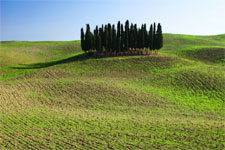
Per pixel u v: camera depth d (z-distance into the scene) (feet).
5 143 69.05
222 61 239.50
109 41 251.60
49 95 132.77
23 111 102.42
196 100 127.75
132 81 167.63
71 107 112.16
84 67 211.20
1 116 94.22
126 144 68.39
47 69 210.59
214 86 145.89
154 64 212.43
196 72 175.42
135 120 91.97
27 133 77.00
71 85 152.35
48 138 72.90
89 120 91.04
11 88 147.84
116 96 131.13
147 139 72.02
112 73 192.54
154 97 131.64
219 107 116.88
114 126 84.17
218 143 67.97
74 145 67.77
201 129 80.28
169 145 67.46
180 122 89.15
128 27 250.78
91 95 132.26
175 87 150.41
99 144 68.49
